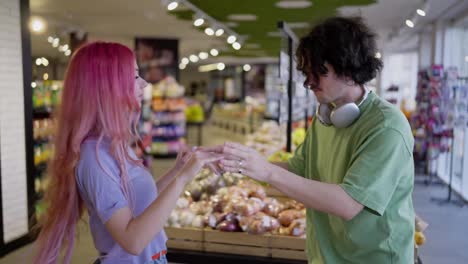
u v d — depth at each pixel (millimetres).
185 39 11391
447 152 7387
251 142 6891
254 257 2764
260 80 23578
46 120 5789
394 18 7871
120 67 1485
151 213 1364
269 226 2779
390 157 1355
